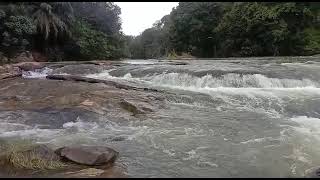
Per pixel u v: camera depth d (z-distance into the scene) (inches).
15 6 1153.4
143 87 546.9
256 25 1552.7
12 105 418.6
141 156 266.8
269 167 244.2
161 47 2596.0
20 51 1150.3
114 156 255.8
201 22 1884.8
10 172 232.4
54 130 342.6
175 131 329.1
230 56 1732.3
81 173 228.8
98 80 554.9
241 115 384.2
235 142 296.0
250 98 454.6
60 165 242.1
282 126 341.4
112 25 1670.8
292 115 389.1
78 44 1363.2
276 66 672.4
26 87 510.6
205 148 283.0
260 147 283.0
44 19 1247.5
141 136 316.5
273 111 402.9
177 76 599.5
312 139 301.4
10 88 509.7
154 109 404.5
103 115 379.6
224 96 468.1
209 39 1924.2
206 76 577.9
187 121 361.4
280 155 265.7
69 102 417.7
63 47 1375.5
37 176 224.4
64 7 1328.7
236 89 526.0
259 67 655.8
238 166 246.4
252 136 311.3
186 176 229.1
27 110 393.7
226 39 1731.1
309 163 250.5
